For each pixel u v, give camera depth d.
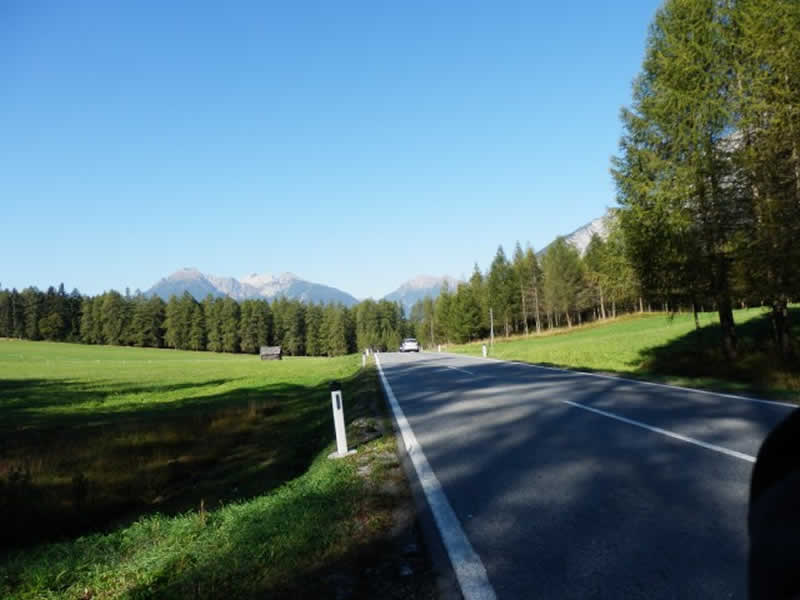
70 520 8.41
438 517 4.44
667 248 16.94
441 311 98.50
